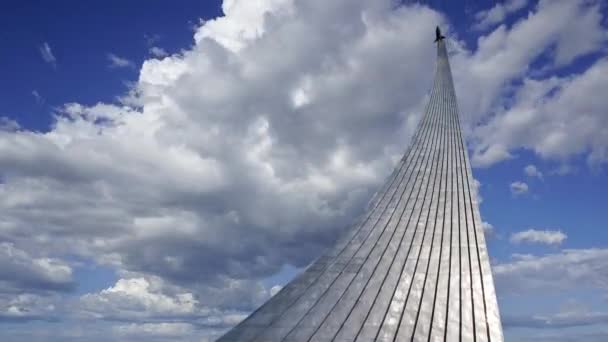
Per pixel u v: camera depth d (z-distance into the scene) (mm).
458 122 31438
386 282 16969
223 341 14312
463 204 22156
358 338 14305
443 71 37812
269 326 14875
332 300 16047
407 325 14898
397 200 22469
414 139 28000
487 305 15945
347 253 18688
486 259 18359
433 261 18172
